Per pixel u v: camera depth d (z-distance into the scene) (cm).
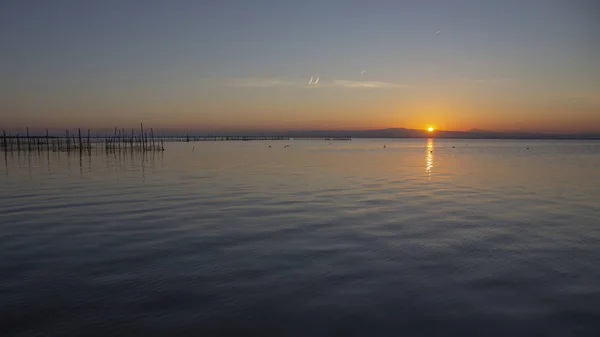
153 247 1277
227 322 788
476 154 7950
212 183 2952
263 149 10688
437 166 4697
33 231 1477
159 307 850
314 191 2528
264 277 1019
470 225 1583
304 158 6372
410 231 1484
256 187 2723
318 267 1091
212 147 12369
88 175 3553
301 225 1580
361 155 7438
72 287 953
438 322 784
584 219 1700
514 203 2095
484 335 736
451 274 1039
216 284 973
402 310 835
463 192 2505
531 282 984
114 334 744
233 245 1302
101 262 1130
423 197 2292
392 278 1010
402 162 5425
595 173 3803
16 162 5234
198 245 1301
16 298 891
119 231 1480
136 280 998
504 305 856
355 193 2444
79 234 1435
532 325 771
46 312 827
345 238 1387
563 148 11950
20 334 743
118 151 8825
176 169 4209
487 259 1160
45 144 12719
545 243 1328
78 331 754
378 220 1672
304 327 769
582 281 990
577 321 786
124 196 2309
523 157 6738
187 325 776
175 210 1886
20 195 2352
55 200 2166
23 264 1112
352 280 998
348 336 737
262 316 812
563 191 2566
